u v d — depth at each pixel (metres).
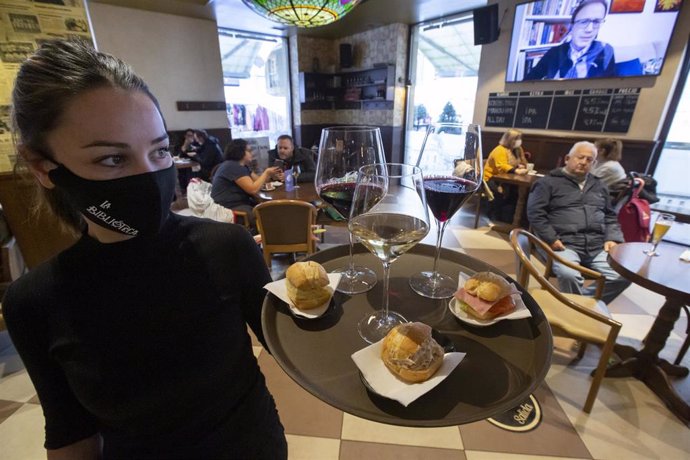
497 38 4.21
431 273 0.83
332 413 1.47
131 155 0.46
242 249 0.66
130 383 0.54
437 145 0.84
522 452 1.31
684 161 3.30
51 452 0.58
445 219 0.81
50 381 0.56
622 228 2.45
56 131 0.42
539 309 0.67
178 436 0.60
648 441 1.36
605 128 3.63
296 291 0.66
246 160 2.86
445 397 0.48
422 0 4.16
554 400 1.53
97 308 0.52
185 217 0.62
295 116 7.16
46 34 1.31
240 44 6.14
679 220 2.70
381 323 0.63
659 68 3.18
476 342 0.60
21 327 0.52
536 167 4.16
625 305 2.28
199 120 5.74
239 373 0.66
